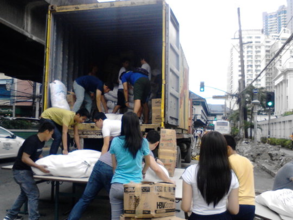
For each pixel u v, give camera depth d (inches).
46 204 247.9
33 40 462.0
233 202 110.0
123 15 303.1
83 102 306.0
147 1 270.5
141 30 342.0
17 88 1327.5
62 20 306.7
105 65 386.6
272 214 153.6
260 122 2106.3
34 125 757.9
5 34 444.1
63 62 305.1
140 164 151.1
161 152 232.5
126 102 298.0
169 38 272.8
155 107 270.7
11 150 475.5
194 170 110.7
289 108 2166.6
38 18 466.9
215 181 105.2
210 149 108.3
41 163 183.6
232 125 2011.6
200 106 1485.0
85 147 289.6
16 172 183.3
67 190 297.6
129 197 125.0
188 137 437.7
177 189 177.8
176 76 317.7
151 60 377.4
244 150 697.0
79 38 341.4
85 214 224.1
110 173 159.6
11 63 595.8
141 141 150.5
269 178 422.0
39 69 655.1
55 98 271.9
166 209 127.5
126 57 343.6
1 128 478.0
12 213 192.7
